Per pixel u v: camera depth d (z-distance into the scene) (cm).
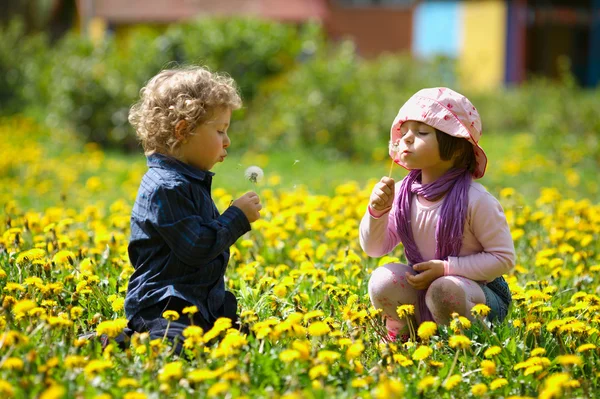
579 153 1695
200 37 1952
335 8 3316
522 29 3130
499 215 520
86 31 3412
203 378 399
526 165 1562
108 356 439
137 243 507
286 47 1966
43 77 2033
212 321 509
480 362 481
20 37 2631
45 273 572
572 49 3500
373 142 1827
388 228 555
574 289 651
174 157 517
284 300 567
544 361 452
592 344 483
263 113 1883
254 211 511
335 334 466
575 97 2119
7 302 483
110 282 606
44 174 1398
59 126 1930
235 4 3369
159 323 491
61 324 458
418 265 522
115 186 1328
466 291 509
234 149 1802
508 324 534
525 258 771
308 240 702
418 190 536
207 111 509
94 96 1880
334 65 1891
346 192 943
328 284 592
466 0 3177
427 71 2794
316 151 1778
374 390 401
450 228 520
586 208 913
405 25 3294
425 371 459
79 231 759
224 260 527
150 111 518
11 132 1923
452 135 516
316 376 407
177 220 490
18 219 791
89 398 398
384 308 539
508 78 3125
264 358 443
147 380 420
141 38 1986
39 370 404
